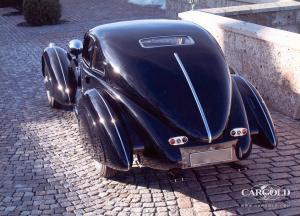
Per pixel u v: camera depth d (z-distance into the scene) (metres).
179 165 4.20
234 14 8.74
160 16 15.70
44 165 5.45
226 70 4.75
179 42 4.90
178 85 4.43
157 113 4.30
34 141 6.16
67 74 6.52
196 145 4.22
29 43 12.73
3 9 20.09
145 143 4.32
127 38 4.95
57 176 5.16
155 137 4.23
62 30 14.40
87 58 5.52
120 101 4.54
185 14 8.61
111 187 4.83
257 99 4.85
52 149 5.88
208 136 4.19
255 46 6.89
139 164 4.95
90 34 5.38
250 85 5.03
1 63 10.66
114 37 5.00
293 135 5.77
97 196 4.69
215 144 4.25
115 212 4.38
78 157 5.60
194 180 4.83
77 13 17.69
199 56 4.73
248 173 4.91
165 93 4.37
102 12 17.55
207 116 4.29
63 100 6.41
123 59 4.66
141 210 4.38
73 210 4.46
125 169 4.25
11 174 5.26
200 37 5.05
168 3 15.02
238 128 4.36
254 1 10.70
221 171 4.98
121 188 4.80
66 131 6.43
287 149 5.41
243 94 4.89
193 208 4.34
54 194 4.78
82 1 20.78
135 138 4.35
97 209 4.45
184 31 5.14
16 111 7.36
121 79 4.57
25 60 10.81
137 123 4.36
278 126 6.09
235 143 4.35
